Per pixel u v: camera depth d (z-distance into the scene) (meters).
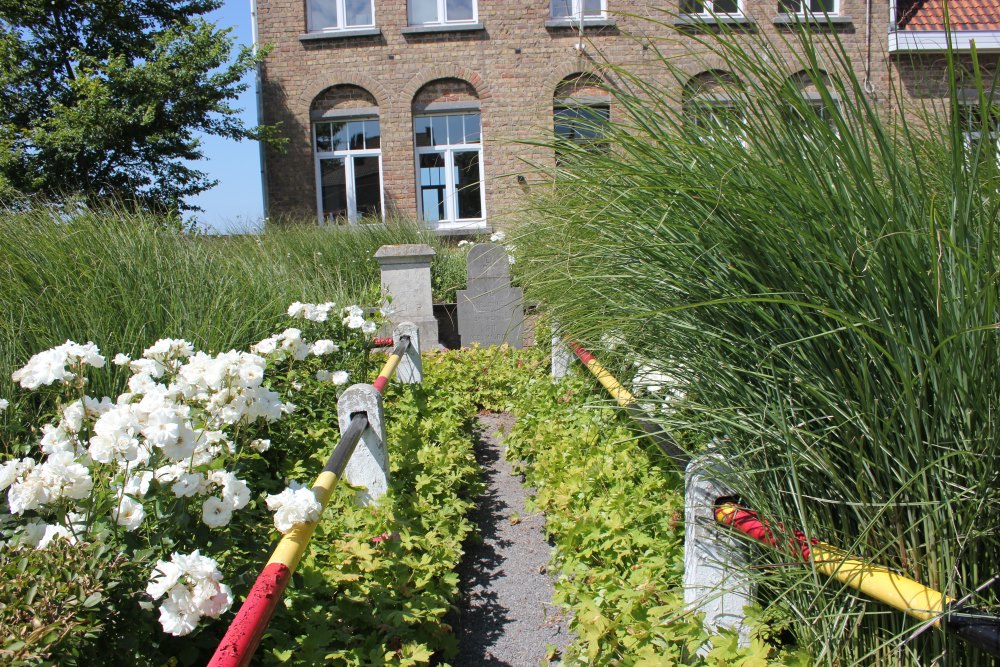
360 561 2.74
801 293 1.83
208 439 2.29
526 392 5.71
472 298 7.84
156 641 1.87
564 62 14.99
